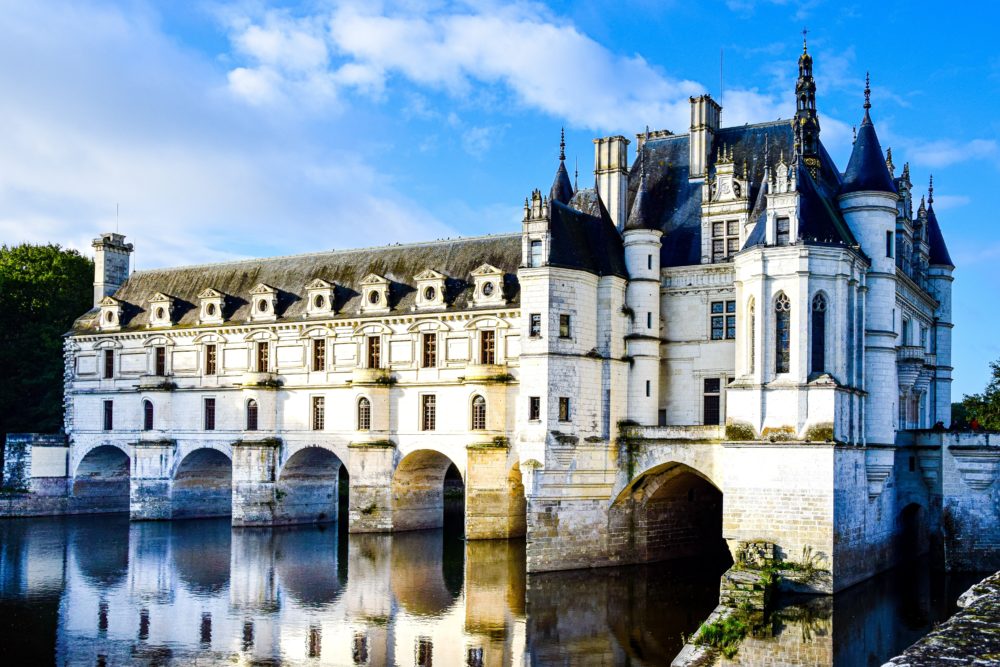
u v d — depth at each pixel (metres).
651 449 56.97
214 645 42.59
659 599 50.19
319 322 78.94
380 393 74.75
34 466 90.62
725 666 36.12
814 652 37.88
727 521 49.16
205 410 84.75
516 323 69.62
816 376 48.19
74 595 53.31
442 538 72.81
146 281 94.56
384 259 80.81
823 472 46.88
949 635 13.84
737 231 59.44
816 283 48.81
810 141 62.25
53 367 101.06
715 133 67.31
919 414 67.62
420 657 40.28
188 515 87.00
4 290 101.75
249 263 89.44
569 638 42.81
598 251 59.50
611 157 64.19
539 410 56.03
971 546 54.47
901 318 61.97
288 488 81.56
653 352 59.47
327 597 52.12
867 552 52.03
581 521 57.09
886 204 54.53
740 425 49.50
